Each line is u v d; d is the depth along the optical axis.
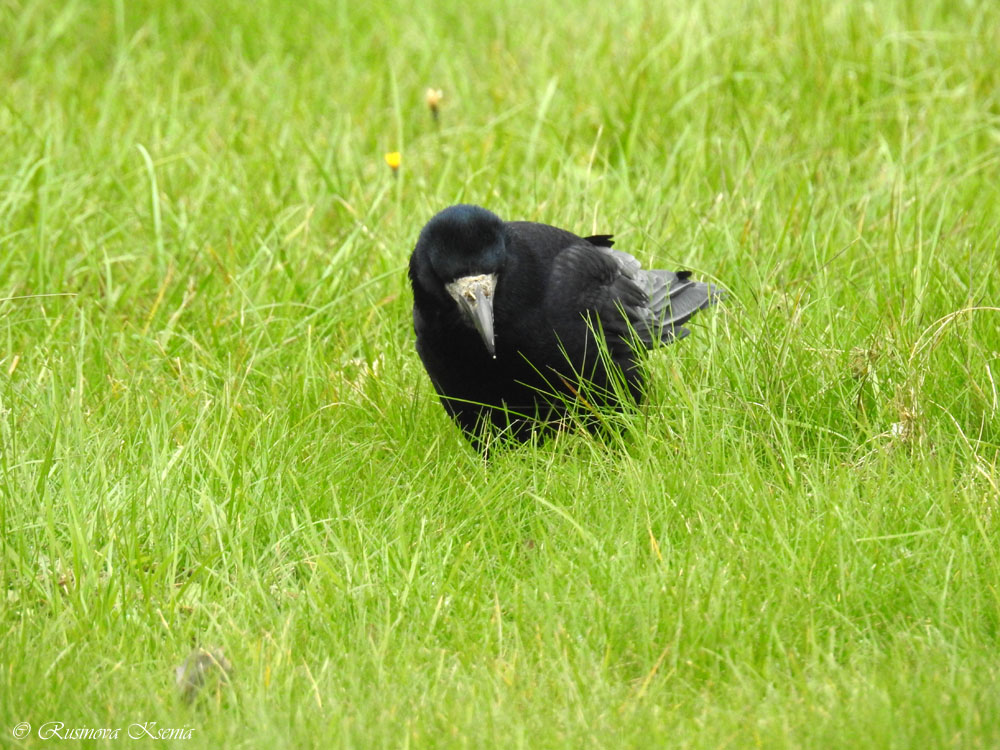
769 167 13.33
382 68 17.20
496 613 7.18
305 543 8.18
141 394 9.79
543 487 8.80
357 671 6.73
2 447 8.70
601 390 9.62
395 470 9.22
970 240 11.37
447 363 9.35
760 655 6.86
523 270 9.17
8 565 7.82
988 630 7.00
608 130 14.85
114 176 13.76
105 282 12.22
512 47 17.73
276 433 9.35
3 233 12.63
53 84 17.22
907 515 7.95
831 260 10.70
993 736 5.88
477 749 5.98
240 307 11.52
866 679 6.36
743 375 9.66
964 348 9.52
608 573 7.52
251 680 6.64
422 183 13.64
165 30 19.38
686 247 11.91
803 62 15.45
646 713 6.23
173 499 8.30
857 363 9.54
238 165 13.99
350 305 11.61
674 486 8.46
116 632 7.20
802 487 8.30
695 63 15.88
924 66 15.52
